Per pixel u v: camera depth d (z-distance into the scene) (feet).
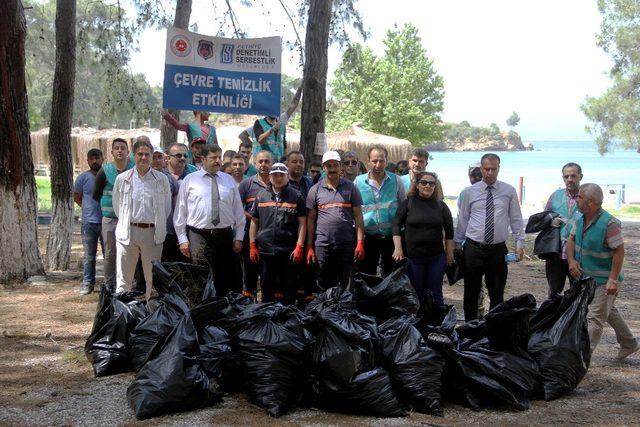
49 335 24.21
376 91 144.87
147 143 24.99
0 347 22.85
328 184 24.30
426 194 22.80
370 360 17.10
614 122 114.01
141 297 22.41
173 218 25.94
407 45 147.23
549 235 23.77
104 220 28.04
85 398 17.80
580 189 21.39
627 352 22.12
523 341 18.61
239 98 32.60
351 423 16.30
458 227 23.40
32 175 35.12
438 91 148.87
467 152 536.01
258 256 24.68
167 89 32.07
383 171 25.05
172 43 31.91
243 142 30.76
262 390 17.02
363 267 25.22
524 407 17.44
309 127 36.70
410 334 17.61
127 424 15.97
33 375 19.84
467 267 22.88
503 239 22.61
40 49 120.37
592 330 21.47
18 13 33.55
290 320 17.79
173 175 28.02
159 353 17.31
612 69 113.09
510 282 38.83
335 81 148.87
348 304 19.84
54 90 37.68
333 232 24.09
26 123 34.55
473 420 16.69
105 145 95.25
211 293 20.29
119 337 20.10
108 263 28.17
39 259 35.40
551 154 472.44
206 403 17.08
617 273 20.98
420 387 17.01
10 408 17.07
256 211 24.91
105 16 52.54
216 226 24.08
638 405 17.92
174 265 21.43
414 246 23.00
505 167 248.32
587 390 19.21
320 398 17.04
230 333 18.61
